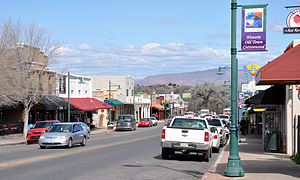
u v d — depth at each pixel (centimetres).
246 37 1188
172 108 12412
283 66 1120
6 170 1337
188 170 1435
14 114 4047
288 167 1426
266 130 2261
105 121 6284
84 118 5541
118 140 3428
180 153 2191
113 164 1563
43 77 3994
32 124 4094
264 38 1180
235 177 1170
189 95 13612
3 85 3434
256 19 1183
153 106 10062
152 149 2395
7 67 3569
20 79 3575
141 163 1622
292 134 1964
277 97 2012
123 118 5575
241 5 1191
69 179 1157
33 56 3678
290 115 1981
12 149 2377
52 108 4028
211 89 13100
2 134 3600
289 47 1902
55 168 1408
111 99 6631
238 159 1198
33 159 1694
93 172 1316
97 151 2202
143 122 6775
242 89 3656
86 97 5509
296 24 1398
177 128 1755
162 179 1202
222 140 2727
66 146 2511
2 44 3506
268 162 1616
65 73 4822
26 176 1204
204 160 1773
